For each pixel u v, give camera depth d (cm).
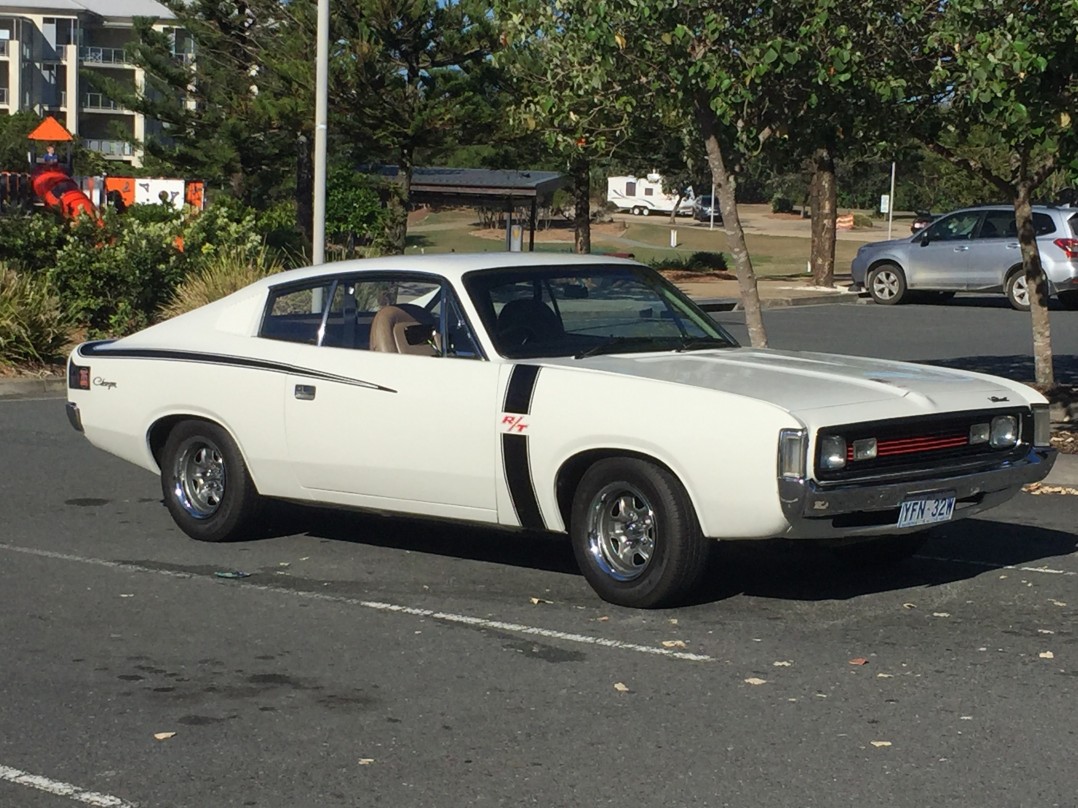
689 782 497
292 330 843
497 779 501
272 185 4522
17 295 1720
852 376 735
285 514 962
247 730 551
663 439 686
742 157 1283
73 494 1041
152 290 1988
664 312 826
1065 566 827
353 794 488
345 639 676
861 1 1059
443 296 784
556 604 738
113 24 8875
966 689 600
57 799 484
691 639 673
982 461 723
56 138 3119
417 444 770
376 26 2909
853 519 687
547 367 737
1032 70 991
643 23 1070
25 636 681
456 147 3169
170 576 801
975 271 2716
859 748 530
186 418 883
